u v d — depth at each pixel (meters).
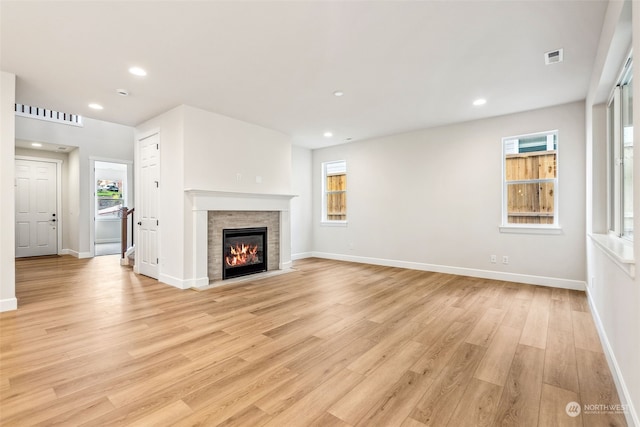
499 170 4.61
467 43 2.60
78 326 2.80
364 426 1.52
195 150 4.20
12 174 3.16
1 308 3.15
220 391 1.81
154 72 3.12
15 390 1.81
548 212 4.35
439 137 5.17
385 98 3.88
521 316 3.10
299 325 2.87
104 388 1.83
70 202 7.22
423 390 1.84
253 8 2.14
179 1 2.06
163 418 1.57
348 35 2.49
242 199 4.76
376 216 5.98
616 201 2.58
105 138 7.18
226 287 4.25
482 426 1.53
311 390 1.83
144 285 4.30
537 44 2.60
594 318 2.98
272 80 3.33
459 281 4.57
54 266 5.78
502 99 3.90
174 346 2.41
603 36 2.34
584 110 3.95
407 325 2.87
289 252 5.62
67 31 2.40
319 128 5.25
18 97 3.77
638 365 1.42
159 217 4.52
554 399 1.75
